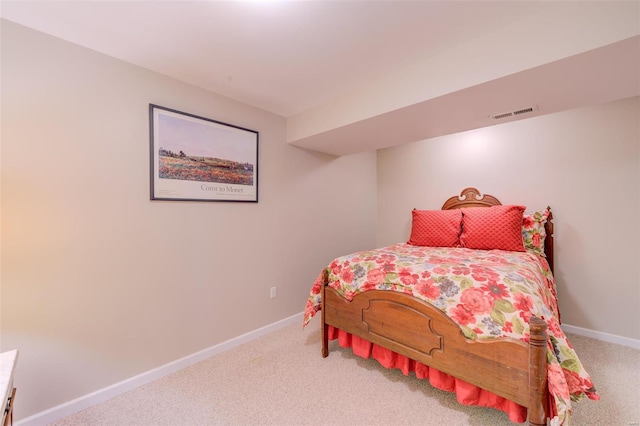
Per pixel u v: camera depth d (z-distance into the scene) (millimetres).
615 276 2383
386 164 3992
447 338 1464
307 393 1733
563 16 1285
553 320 1332
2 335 1407
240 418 1532
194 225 2123
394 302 1694
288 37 1536
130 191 1804
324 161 3229
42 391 1497
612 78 1472
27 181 1462
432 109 1893
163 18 1380
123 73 1768
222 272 2299
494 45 1484
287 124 2779
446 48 1637
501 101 1761
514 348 1248
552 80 1493
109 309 1723
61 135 1554
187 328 2084
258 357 2176
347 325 1965
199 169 2127
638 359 2092
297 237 2922
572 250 2574
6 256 1415
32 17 1374
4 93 1402
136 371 1829
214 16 1367
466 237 2648
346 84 2084
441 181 3463
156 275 1926
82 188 1624
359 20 1395
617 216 2373
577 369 1212
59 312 1553
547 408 1186
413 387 1783
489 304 1372
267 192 2625
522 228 2646
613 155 2385
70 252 1587
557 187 2650
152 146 1885
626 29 1151
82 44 1602
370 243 3955
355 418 1526
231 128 2314
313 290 2244
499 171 2998
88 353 1646
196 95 2109
